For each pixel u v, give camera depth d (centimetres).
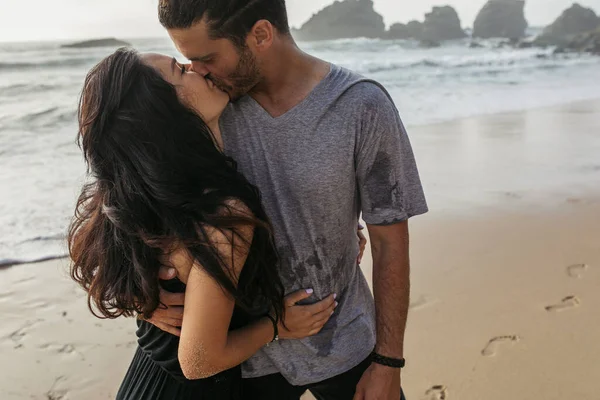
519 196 588
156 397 149
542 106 1264
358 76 146
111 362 326
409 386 286
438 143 847
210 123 144
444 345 320
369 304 176
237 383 156
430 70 2231
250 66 136
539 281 395
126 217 130
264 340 151
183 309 139
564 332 330
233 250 129
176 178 127
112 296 143
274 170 146
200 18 126
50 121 988
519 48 4341
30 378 310
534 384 286
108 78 129
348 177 147
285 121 143
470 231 490
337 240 155
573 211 539
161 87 129
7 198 587
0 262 451
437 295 376
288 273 155
